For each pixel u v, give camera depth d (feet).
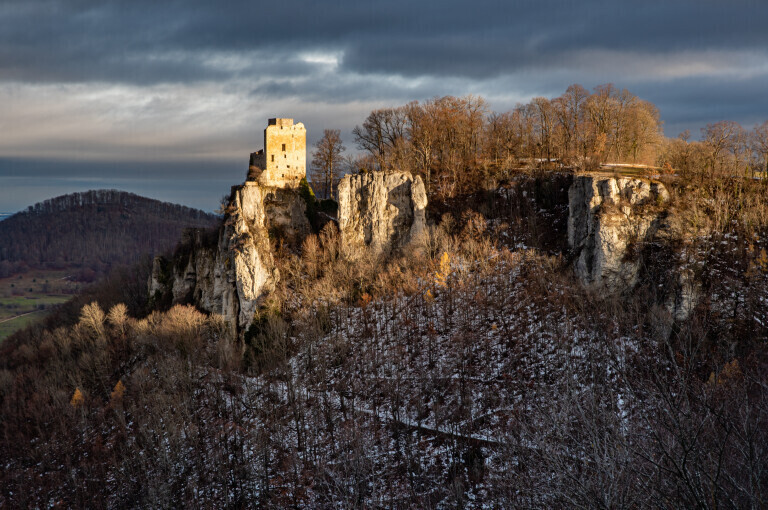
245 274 406.00
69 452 332.80
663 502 77.00
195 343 386.11
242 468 281.33
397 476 260.62
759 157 412.98
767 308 291.99
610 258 343.26
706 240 341.21
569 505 88.12
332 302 397.80
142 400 348.18
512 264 378.32
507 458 178.70
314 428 298.97
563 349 293.64
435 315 361.92
